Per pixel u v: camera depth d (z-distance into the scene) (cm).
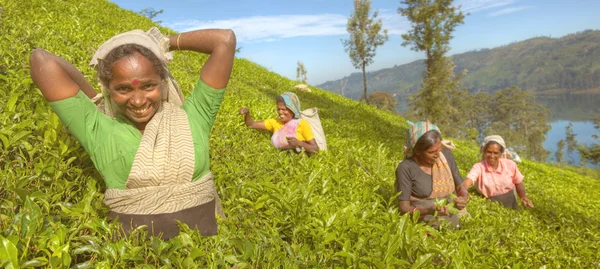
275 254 253
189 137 235
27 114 318
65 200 259
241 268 229
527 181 1143
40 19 756
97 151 226
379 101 10775
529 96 15612
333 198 407
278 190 316
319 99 1944
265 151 525
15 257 168
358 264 256
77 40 709
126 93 216
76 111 218
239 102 804
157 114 232
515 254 417
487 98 16212
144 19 1708
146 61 216
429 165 454
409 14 3372
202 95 243
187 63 1071
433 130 439
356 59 4184
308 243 301
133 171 222
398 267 255
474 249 340
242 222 294
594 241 530
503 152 685
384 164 674
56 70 212
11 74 386
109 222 238
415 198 458
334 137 868
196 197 240
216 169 388
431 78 3444
